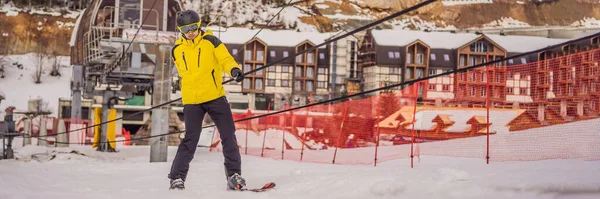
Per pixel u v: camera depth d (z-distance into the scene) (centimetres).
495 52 5294
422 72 5234
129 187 491
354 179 440
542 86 1506
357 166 919
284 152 1585
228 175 466
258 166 891
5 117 1314
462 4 7056
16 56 6738
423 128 1656
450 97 1714
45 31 6988
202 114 473
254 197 393
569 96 1443
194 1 6531
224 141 467
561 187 345
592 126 1297
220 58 463
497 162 949
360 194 394
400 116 1669
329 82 5106
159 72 1257
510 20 7050
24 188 464
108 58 1697
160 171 734
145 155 1575
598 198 326
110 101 1892
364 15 6862
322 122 1730
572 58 1459
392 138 1667
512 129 1522
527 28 6100
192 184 527
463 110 1650
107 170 774
